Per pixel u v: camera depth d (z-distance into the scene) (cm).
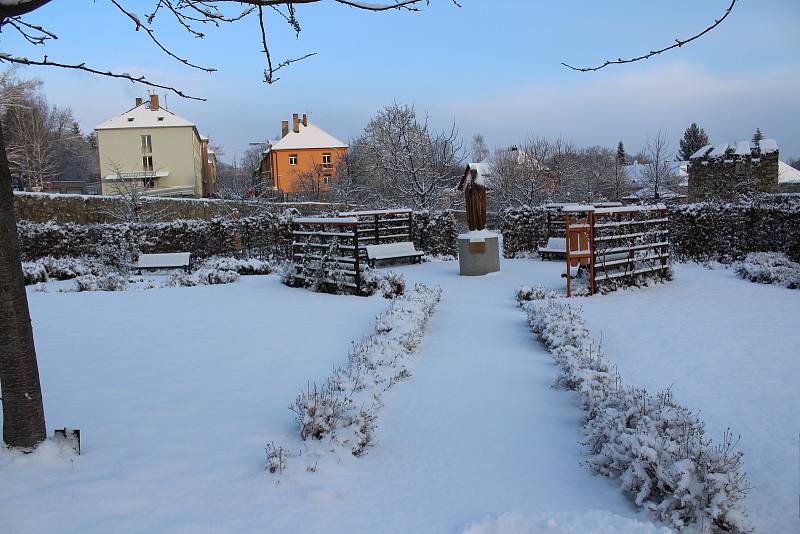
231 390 648
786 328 883
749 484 417
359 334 925
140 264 1927
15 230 451
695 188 3070
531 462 470
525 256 2255
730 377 667
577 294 1253
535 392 640
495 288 1458
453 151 3356
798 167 7569
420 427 550
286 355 798
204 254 2269
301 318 1057
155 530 362
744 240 1702
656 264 1395
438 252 2384
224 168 9206
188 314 1102
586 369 639
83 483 417
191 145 5303
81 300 1268
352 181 4156
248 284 1516
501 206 4259
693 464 380
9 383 446
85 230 2088
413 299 1087
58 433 466
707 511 363
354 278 1333
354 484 434
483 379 689
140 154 5266
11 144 3625
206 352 817
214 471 446
